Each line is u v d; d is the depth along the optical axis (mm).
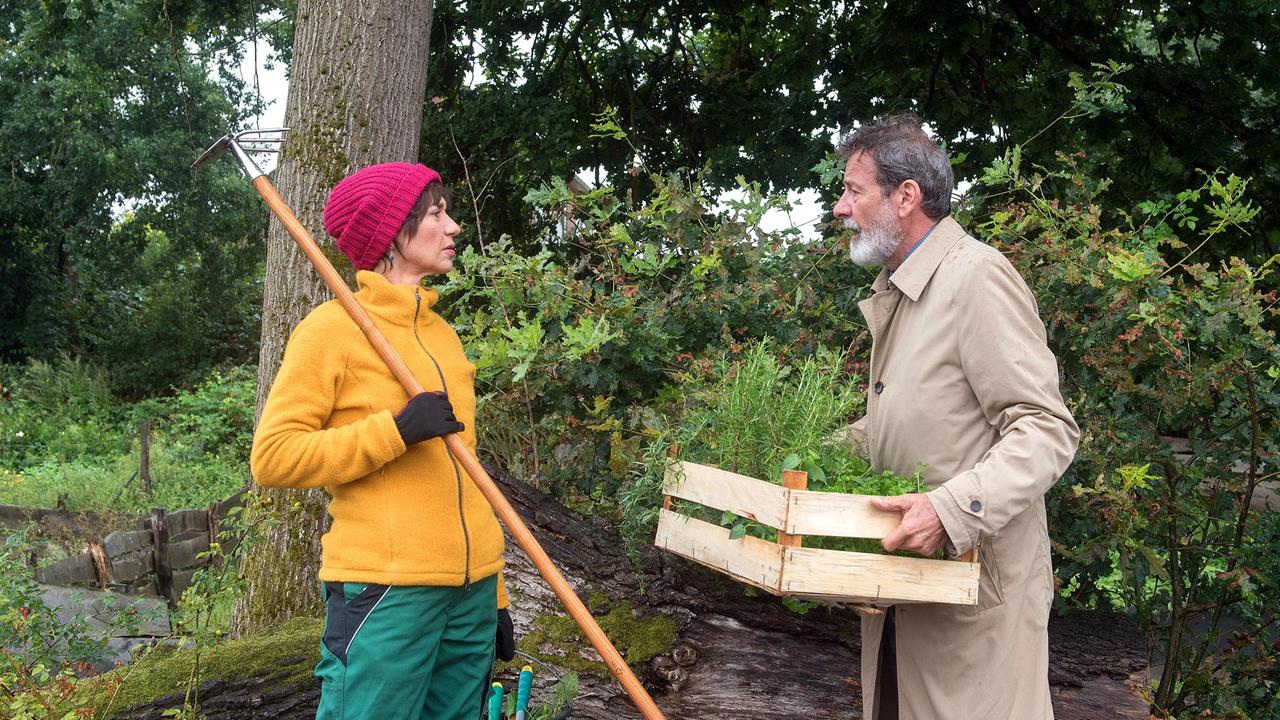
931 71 7598
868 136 2268
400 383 2051
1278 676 3387
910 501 1992
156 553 6988
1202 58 7551
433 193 2174
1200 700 3475
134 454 13141
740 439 2480
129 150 18141
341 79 3676
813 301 3586
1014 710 2105
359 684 1945
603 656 2111
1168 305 3125
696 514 2488
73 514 9125
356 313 2057
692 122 8211
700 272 3561
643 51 8672
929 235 2219
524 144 7613
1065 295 3254
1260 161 7199
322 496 3508
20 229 20438
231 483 12031
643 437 3283
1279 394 3203
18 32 18062
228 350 21078
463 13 8039
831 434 2459
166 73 18031
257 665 2797
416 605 1979
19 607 2986
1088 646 3338
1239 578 3174
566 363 3486
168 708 2662
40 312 20719
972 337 2076
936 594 2033
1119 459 3225
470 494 2109
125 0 16719
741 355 3432
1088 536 3301
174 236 20047
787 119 7688
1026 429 2008
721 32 8953
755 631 3199
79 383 17672
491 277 3779
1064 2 7664
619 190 7688
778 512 2027
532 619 3092
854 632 3209
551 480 3686
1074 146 7402
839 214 2326
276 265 3680
